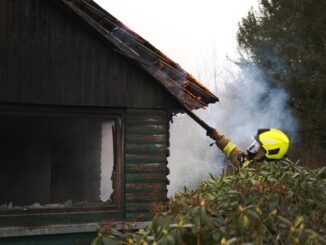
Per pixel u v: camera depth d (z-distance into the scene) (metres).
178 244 2.75
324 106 14.44
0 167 5.27
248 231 2.77
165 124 5.54
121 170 5.43
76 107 5.29
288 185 3.41
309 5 15.14
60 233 5.11
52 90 5.13
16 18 5.04
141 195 5.44
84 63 5.23
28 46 5.06
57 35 5.15
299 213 3.16
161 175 5.51
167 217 2.93
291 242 2.70
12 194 5.29
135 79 5.40
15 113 5.10
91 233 5.24
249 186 3.20
